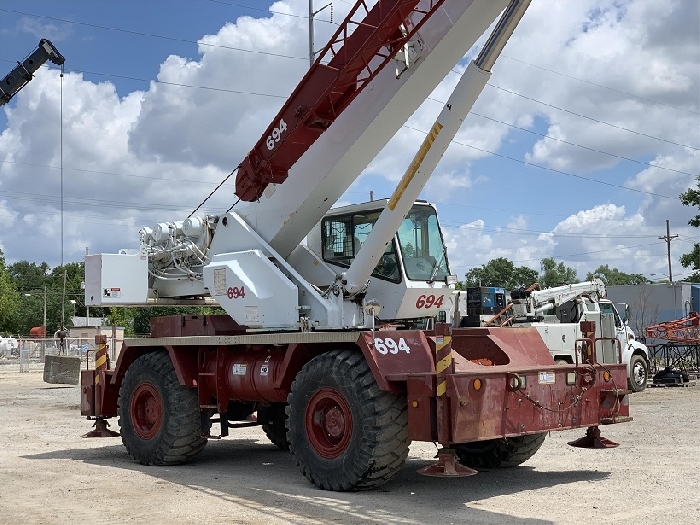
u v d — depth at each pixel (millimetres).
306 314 9336
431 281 9938
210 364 9805
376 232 8828
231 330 10195
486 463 9148
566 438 11633
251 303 9688
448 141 8141
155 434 9898
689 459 9477
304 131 9492
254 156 9977
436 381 7133
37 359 42594
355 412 7582
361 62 8703
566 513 6664
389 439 7477
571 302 20469
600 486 7875
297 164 9727
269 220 10055
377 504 7141
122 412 10383
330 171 9359
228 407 10234
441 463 7094
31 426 14633
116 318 64250
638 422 13477
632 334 21234
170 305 11555
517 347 8438
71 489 8102
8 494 7836
